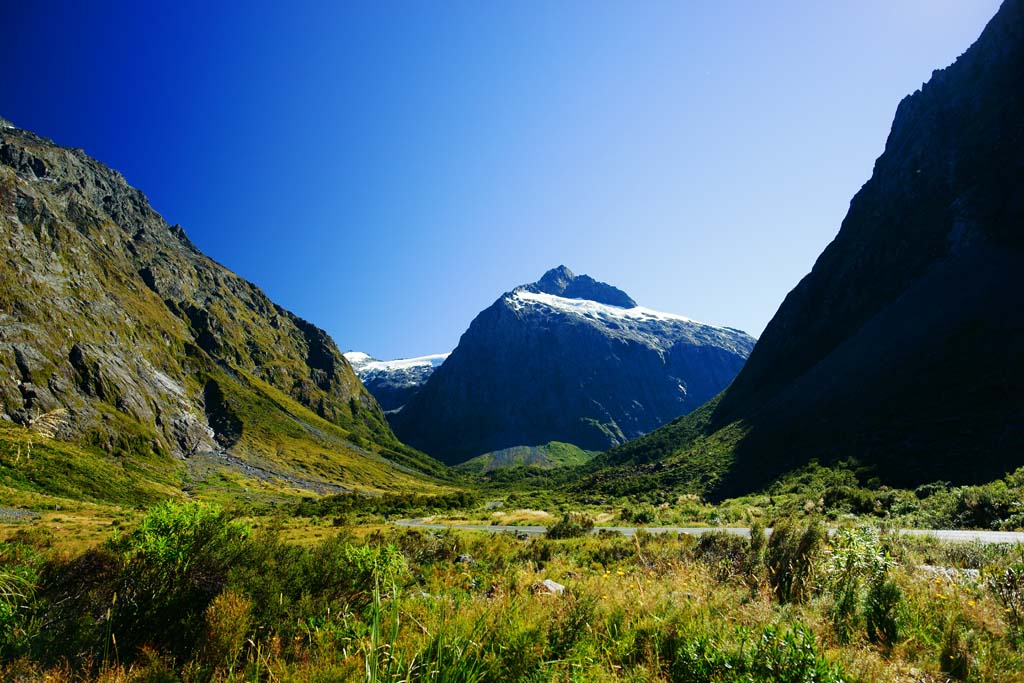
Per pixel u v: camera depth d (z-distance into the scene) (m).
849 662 4.52
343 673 4.09
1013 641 5.10
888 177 108.38
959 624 5.38
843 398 64.06
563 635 5.04
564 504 78.50
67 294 143.25
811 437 60.44
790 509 32.62
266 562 6.33
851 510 29.58
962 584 6.79
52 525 38.12
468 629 4.69
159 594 5.33
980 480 32.41
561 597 6.33
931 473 36.59
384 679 3.80
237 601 5.02
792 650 4.22
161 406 138.38
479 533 21.77
